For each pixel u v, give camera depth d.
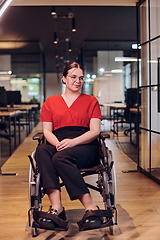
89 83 10.36
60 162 1.59
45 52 12.34
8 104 7.55
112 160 1.74
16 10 6.71
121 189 2.53
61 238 1.63
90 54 10.27
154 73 2.72
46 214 1.45
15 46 10.13
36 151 1.71
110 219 1.50
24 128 7.97
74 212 2.01
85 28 8.63
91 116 1.91
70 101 1.93
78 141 1.76
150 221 1.84
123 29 8.80
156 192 2.44
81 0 3.21
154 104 2.72
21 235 1.67
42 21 7.77
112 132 6.81
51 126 1.94
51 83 19.80
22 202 2.23
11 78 10.28
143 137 3.08
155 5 2.66
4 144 5.34
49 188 1.58
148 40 2.88
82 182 1.55
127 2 3.24
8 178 2.96
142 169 3.13
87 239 1.61
